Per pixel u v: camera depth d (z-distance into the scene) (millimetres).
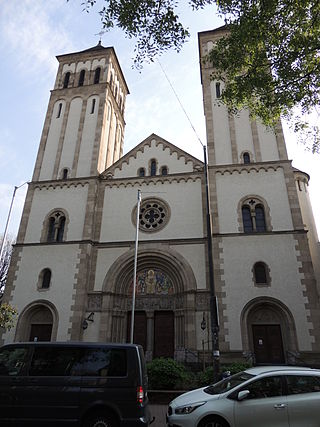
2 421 7738
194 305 21438
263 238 22312
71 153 29812
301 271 20828
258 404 7648
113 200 26953
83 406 7793
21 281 24469
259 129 26844
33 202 27859
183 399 8766
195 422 7699
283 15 13727
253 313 20875
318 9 13469
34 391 7945
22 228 26750
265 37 14359
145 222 25547
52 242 25375
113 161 33688
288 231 22125
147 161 28203
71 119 31859
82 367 8234
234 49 15336
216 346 11930
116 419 7793
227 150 26625
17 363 8336
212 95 29656
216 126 27875
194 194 25578
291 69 14609
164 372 14430
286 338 19703
